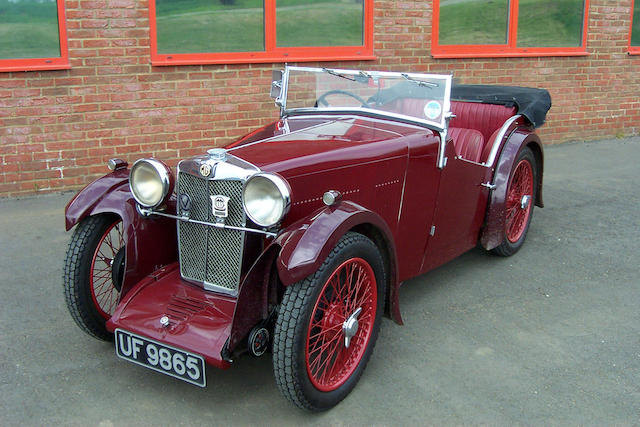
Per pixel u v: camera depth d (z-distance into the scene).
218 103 6.68
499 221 4.32
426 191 3.61
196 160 2.93
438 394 2.99
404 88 3.68
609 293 4.11
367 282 2.97
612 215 5.71
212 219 2.92
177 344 2.72
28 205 5.79
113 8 5.99
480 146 4.50
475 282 4.29
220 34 6.58
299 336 2.57
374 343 3.09
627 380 3.10
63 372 3.16
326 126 3.57
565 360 3.29
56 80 5.91
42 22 5.78
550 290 4.16
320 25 7.06
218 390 3.03
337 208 2.76
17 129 5.86
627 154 8.29
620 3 8.86
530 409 2.87
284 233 2.68
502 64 8.22
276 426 2.76
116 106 6.20
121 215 3.09
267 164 2.84
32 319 3.70
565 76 8.72
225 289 2.98
